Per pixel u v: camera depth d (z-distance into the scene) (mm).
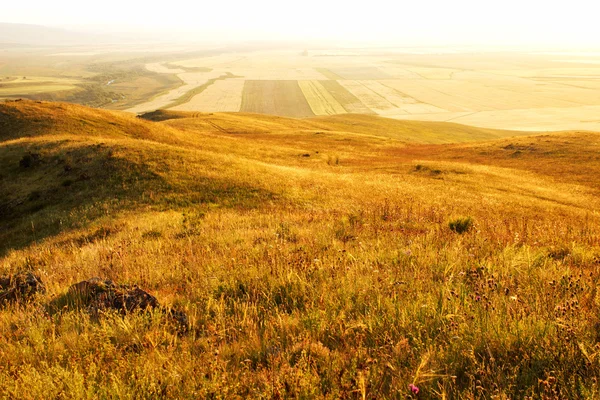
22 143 37031
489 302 4895
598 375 3293
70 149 33844
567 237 9859
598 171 47969
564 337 3818
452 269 6586
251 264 7570
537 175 47594
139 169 29438
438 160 60438
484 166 50812
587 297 4984
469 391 3143
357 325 4348
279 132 89062
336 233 11023
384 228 11633
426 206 23703
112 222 19500
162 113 114750
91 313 5531
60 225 21281
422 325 4363
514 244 8086
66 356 4387
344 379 3391
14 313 5926
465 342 3953
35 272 8617
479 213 25656
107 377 3791
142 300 5809
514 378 3301
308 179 32562
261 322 4973
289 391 3328
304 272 6703
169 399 3412
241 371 3746
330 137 83062
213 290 6270
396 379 3461
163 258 9109
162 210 22594
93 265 9227
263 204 24016
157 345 4484
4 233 22516
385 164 51875
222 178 28797
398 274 6371
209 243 10977
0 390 3592
